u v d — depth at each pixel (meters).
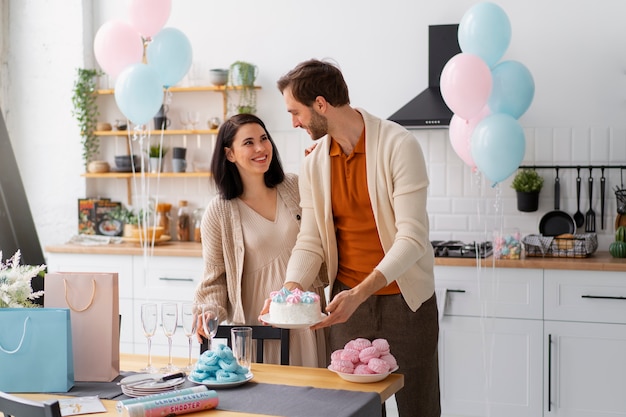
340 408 1.90
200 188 5.28
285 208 2.85
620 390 3.98
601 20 4.54
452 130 3.89
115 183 5.44
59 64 5.43
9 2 5.50
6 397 1.63
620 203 4.50
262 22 5.11
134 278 4.78
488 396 4.16
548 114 4.63
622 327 3.96
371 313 2.72
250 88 4.98
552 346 4.07
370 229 2.68
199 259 4.65
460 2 4.74
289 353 2.76
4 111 5.53
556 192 4.59
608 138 4.55
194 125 5.14
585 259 4.18
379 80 4.90
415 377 2.73
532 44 4.63
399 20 4.85
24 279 2.25
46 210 5.49
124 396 2.05
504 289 4.13
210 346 2.63
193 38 5.26
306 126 2.62
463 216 4.77
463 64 3.32
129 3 4.02
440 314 4.22
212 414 1.86
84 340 2.21
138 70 3.91
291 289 2.61
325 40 4.99
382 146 2.60
